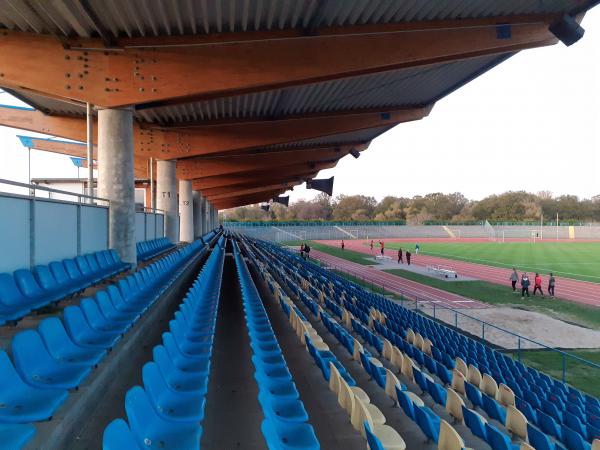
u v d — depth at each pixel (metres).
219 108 18.19
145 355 7.20
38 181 35.47
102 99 11.09
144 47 11.08
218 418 5.27
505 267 34.06
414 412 5.44
